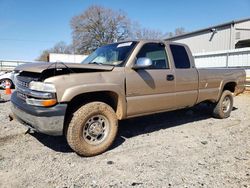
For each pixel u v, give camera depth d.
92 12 54.31
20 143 4.34
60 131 3.49
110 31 55.97
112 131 3.99
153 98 4.46
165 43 4.87
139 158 3.78
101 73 3.83
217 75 5.97
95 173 3.28
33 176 3.18
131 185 2.99
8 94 11.53
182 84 4.99
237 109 7.95
